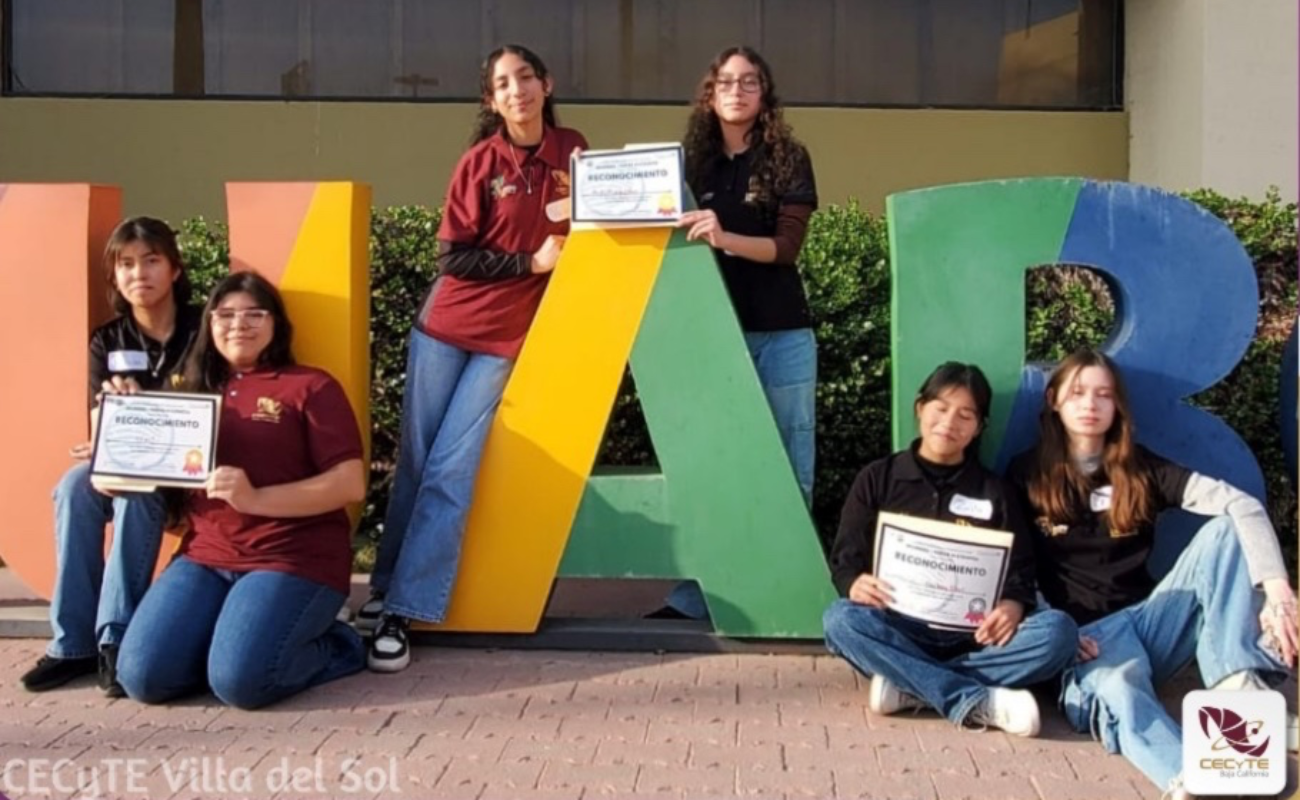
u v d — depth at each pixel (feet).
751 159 15.10
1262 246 18.80
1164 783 11.43
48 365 15.49
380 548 15.72
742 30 29.66
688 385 14.98
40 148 29.19
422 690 14.05
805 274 18.70
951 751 12.34
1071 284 18.56
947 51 29.86
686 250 14.89
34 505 15.56
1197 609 12.91
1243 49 26.73
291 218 15.29
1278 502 18.79
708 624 15.60
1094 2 29.84
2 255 15.53
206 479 13.62
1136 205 14.67
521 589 15.25
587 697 13.80
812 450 15.53
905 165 29.71
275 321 14.46
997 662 12.87
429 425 15.49
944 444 13.55
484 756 12.20
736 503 15.02
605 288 14.99
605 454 19.44
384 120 29.27
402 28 29.40
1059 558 13.66
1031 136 29.81
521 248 15.24
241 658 13.19
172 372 14.79
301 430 14.08
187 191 29.32
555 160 15.29
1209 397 18.54
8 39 29.27
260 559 13.82
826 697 13.80
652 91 29.60
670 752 12.29
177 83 29.40
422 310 15.66
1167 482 13.34
